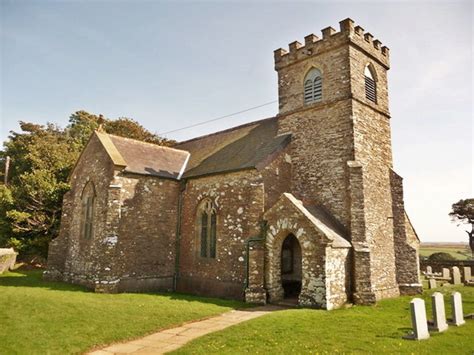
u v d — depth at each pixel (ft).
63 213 87.76
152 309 50.98
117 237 71.00
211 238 73.82
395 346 33.63
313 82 75.82
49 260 83.76
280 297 60.75
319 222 58.44
